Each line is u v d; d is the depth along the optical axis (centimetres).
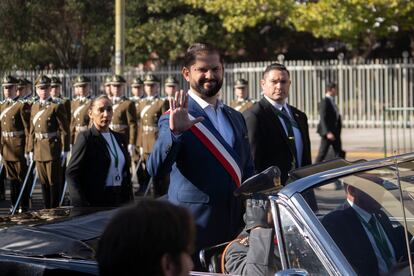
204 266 488
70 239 505
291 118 745
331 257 407
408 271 428
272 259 433
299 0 2523
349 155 1905
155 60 2862
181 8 2756
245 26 2639
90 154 772
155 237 254
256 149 725
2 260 498
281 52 3100
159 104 1413
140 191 1388
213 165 541
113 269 255
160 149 521
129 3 2683
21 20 2628
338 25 2372
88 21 2708
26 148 1256
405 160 482
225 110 572
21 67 2686
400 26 2505
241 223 551
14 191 1290
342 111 2425
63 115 1223
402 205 431
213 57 554
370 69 2398
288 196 425
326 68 2427
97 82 2527
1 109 1295
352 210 435
